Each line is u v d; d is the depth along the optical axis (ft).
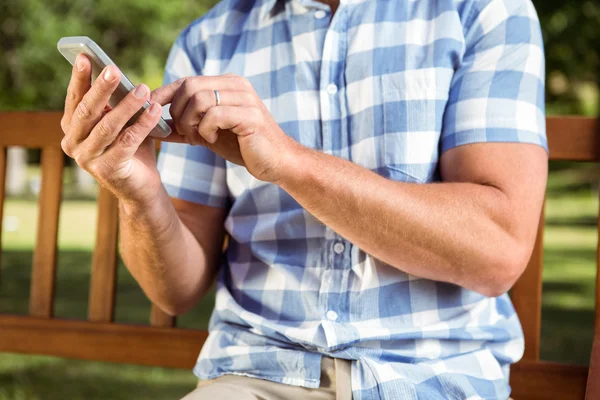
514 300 5.08
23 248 30.96
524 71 3.93
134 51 50.62
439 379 3.76
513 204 3.68
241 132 3.40
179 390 10.50
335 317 3.91
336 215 3.58
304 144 4.17
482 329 3.93
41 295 6.08
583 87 47.03
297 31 4.29
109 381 11.01
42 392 10.31
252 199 4.34
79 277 22.44
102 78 2.94
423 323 3.87
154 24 49.90
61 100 49.47
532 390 4.99
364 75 4.07
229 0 4.76
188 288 4.50
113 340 5.87
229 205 4.71
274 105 4.30
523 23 4.00
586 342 13.15
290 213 4.15
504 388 3.88
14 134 6.15
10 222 41.11
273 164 3.48
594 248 28.50
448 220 3.58
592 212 41.16
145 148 3.78
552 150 5.08
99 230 5.95
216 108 3.35
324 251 4.03
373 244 3.64
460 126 3.89
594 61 39.75
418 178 3.93
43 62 48.08
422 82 3.98
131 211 3.87
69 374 11.40
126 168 3.54
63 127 3.29
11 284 21.20
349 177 3.55
